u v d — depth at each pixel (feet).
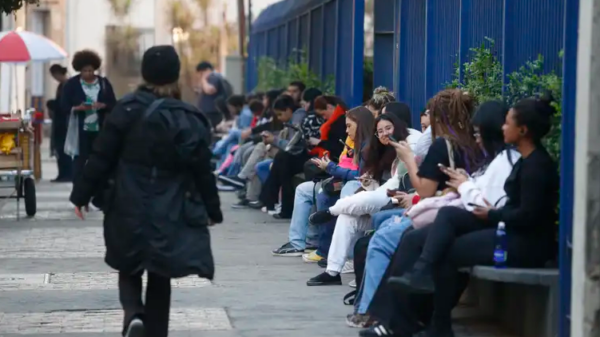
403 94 69.36
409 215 36.81
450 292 35.14
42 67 173.88
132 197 32.01
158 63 33.12
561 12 39.91
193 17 210.79
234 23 213.66
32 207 73.00
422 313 37.29
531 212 34.04
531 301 36.35
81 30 191.21
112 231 32.35
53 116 104.53
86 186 32.48
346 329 38.91
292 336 37.78
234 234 65.05
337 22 86.69
